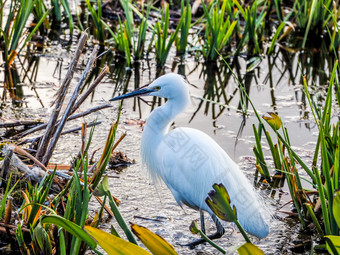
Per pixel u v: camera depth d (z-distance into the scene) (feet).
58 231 16.42
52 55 36.91
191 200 19.48
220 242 19.13
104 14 44.27
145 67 36.35
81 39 21.12
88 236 13.14
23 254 15.96
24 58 36.14
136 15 43.70
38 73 33.83
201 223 19.35
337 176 16.63
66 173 20.80
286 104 31.71
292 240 19.07
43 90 31.24
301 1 43.93
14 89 31.12
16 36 33.83
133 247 13.29
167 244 13.62
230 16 39.81
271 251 18.38
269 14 45.19
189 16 37.58
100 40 38.99
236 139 26.99
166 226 19.61
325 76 36.58
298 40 42.96
